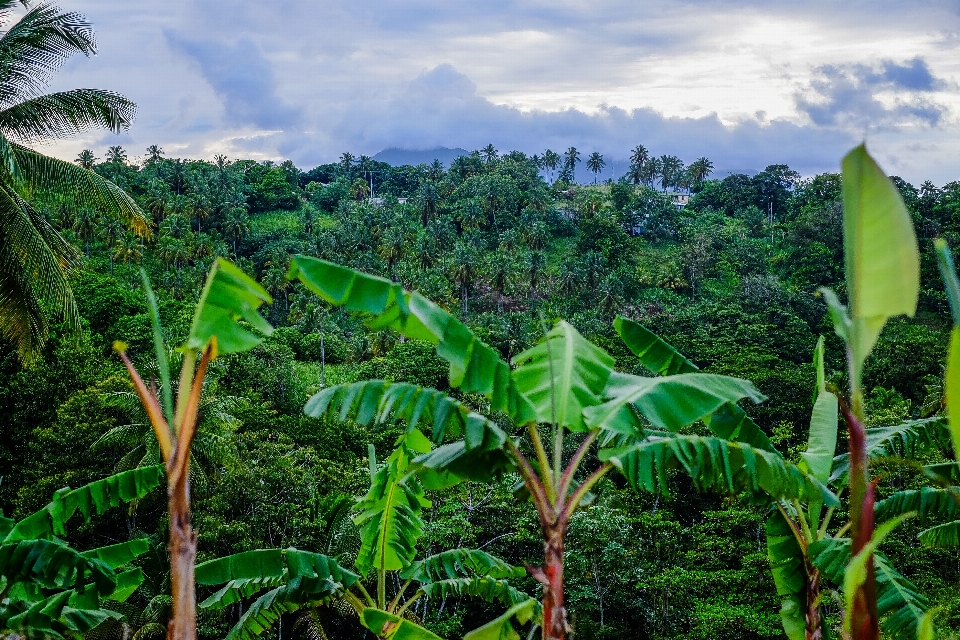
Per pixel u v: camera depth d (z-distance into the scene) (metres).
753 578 17.69
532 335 59.88
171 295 66.25
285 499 22.09
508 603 7.38
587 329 66.25
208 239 83.75
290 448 26.94
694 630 17.36
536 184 116.50
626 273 85.25
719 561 19.75
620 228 95.00
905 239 3.34
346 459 30.55
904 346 42.53
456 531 20.81
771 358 43.84
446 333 4.61
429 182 107.19
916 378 41.16
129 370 4.04
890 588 5.20
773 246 97.06
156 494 20.30
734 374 39.12
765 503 5.30
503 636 5.75
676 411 4.90
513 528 23.86
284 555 6.45
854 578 3.60
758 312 62.12
